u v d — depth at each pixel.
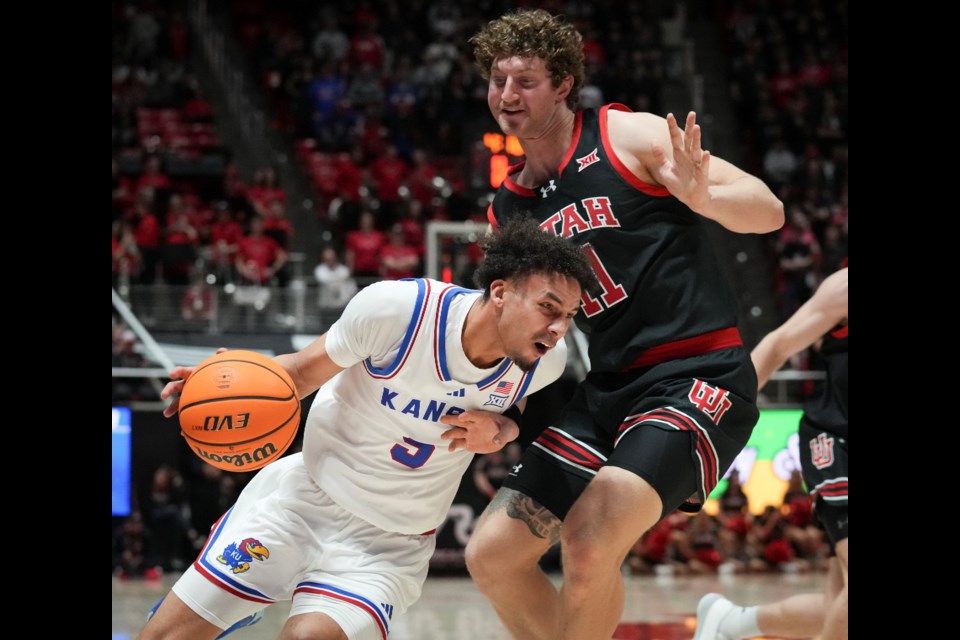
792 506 10.06
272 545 2.97
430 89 15.26
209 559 2.98
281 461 3.18
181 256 10.97
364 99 15.12
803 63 16.48
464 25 16.39
